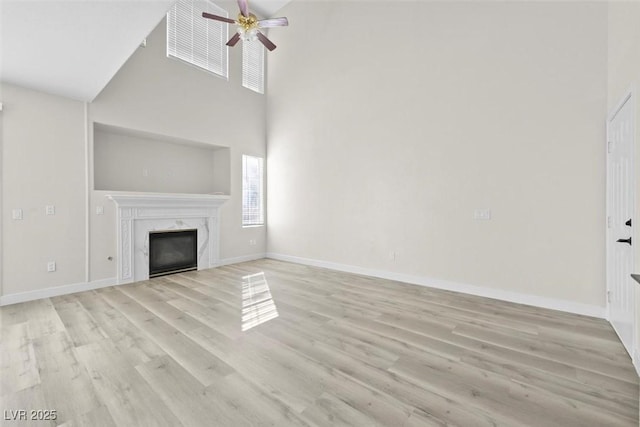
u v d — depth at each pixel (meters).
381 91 4.36
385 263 4.37
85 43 2.44
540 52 3.08
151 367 1.93
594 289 2.83
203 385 1.73
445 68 3.72
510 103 3.26
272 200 6.07
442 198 3.78
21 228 3.29
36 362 1.98
